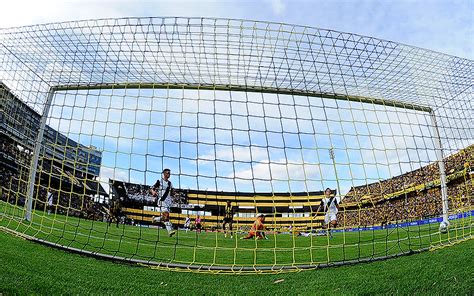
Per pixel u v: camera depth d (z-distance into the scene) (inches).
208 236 491.8
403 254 232.2
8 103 301.6
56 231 313.1
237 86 272.1
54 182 892.6
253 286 170.7
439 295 136.9
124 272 187.2
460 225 354.0
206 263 229.8
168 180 359.6
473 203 353.4
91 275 172.1
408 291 144.4
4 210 345.4
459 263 187.9
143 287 159.5
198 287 166.4
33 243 228.8
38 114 310.8
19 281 141.3
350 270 197.9
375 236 414.9
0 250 189.5
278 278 189.2
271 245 364.2
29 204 315.6
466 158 343.0
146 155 230.5
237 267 213.2
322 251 292.4
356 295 143.4
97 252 231.9
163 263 214.5
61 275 163.5
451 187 392.2
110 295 139.8
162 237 418.6
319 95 274.1
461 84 279.9
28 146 324.5
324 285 165.8
